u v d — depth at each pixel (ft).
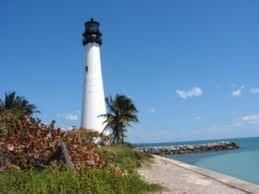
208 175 73.92
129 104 165.58
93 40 160.56
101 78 163.02
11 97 149.38
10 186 45.03
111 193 46.42
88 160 59.57
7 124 63.62
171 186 57.00
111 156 72.13
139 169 83.30
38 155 57.47
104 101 162.81
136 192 49.01
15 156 56.59
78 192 44.98
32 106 155.53
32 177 47.67
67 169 52.08
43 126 65.31
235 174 114.32
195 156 252.62
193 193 50.96
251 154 243.40
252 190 53.72
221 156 233.76
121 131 162.09
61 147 57.06
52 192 44.47
